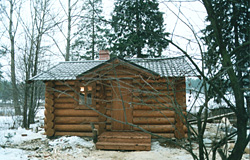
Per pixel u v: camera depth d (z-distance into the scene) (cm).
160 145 901
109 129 1001
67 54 1711
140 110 975
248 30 301
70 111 1038
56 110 1047
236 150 254
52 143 907
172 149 841
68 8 1202
